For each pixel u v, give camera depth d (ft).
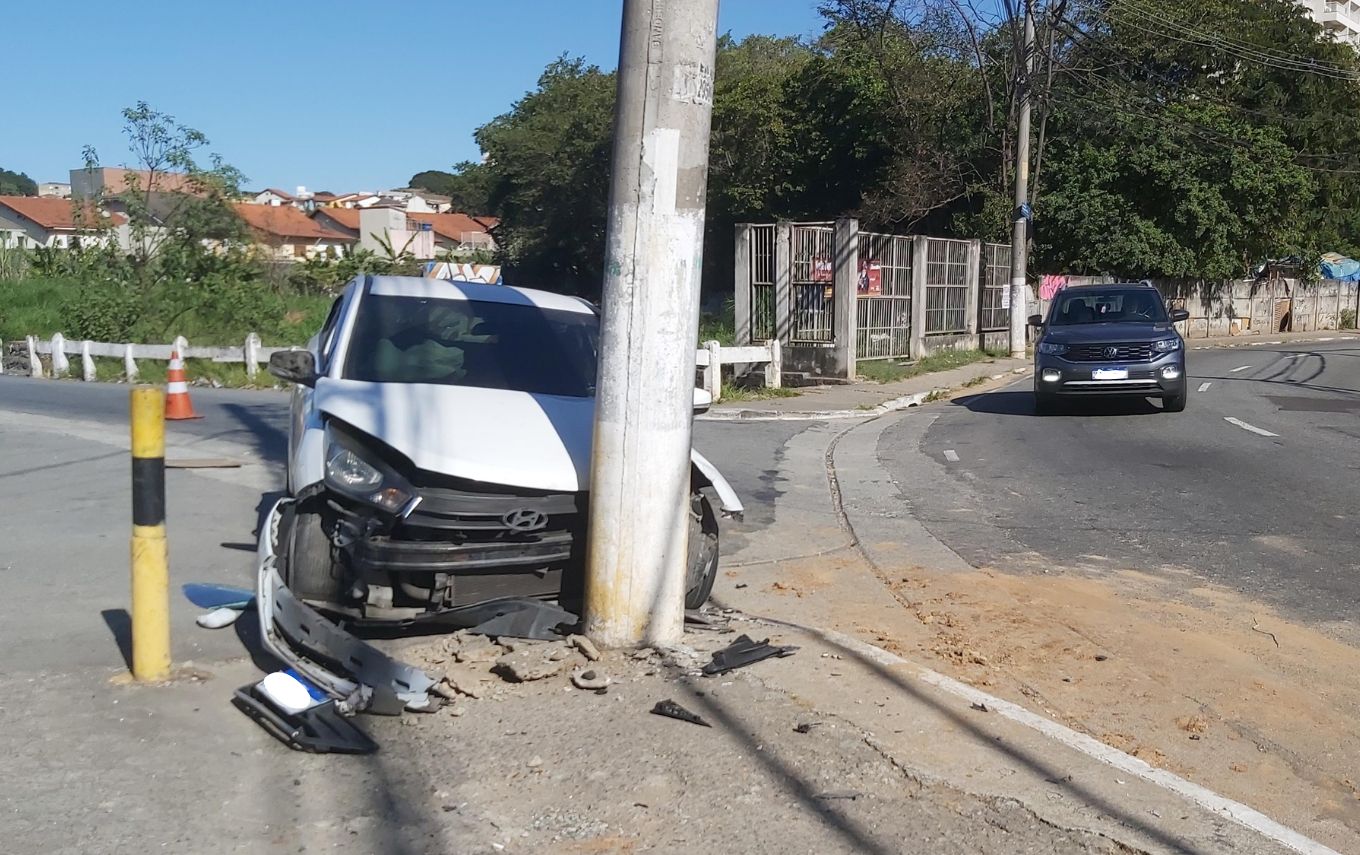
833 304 68.74
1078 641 20.68
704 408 21.36
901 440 46.55
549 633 17.66
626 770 13.93
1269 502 32.83
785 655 17.94
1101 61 116.06
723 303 119.96
